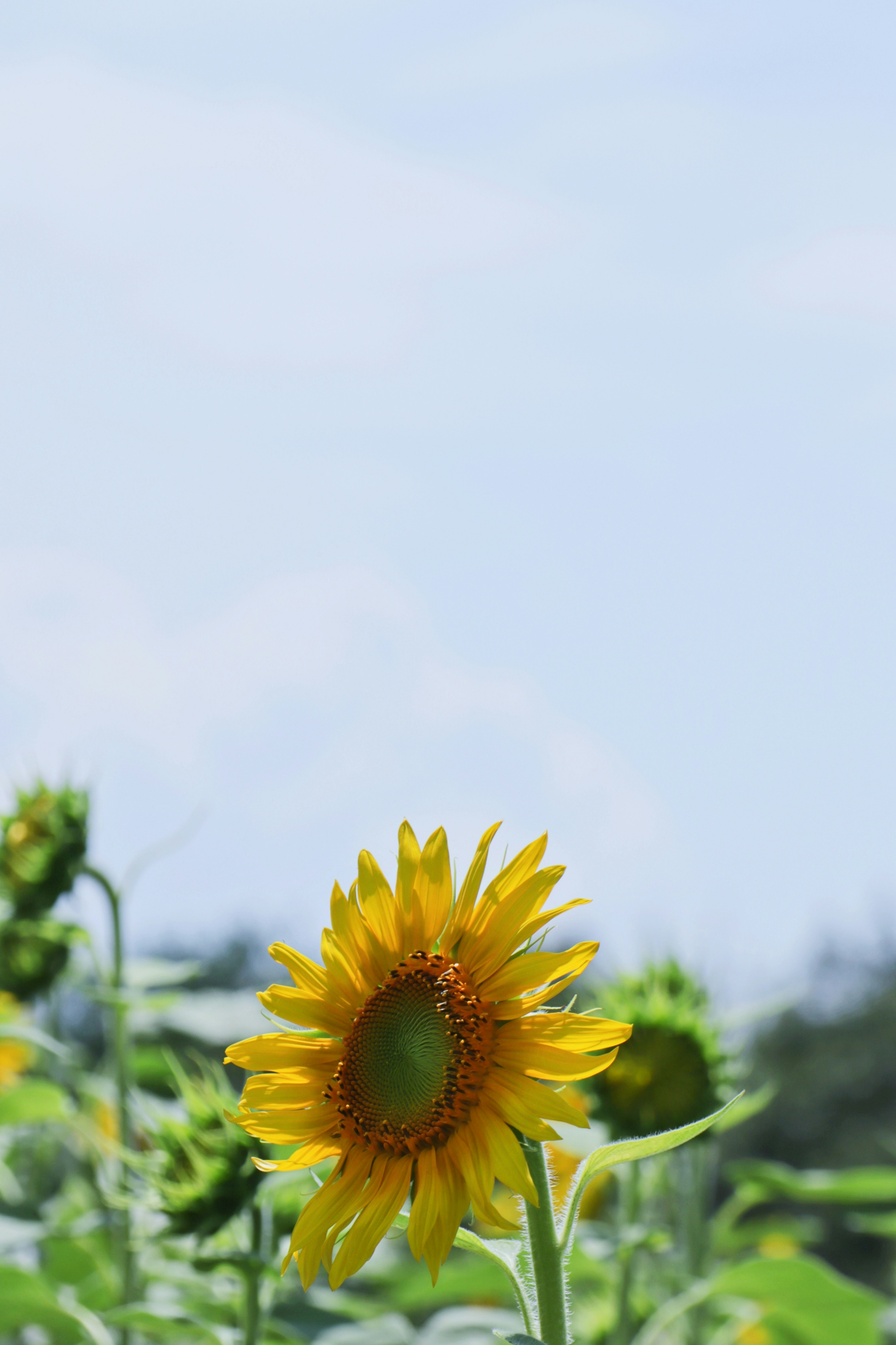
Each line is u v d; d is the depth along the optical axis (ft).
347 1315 6.02
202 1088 5.42
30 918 6.82
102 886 6.89
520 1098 4.18
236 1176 5.16
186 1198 5.14
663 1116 5.53
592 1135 5.57
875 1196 6.45
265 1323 5.50
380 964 4.42
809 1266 5.71
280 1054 4.41
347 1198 4.28
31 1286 5.70
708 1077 5.55
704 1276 6.40
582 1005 6.52
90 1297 6.73
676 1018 5.57
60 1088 6.64
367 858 4.44
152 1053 7.56
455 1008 4.28
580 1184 4.22
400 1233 4.41
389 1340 5.90
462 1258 7.06
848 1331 5.87
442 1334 6.16
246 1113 4.38
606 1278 6.15
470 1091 4.24
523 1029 4.26
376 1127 4.29
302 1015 4.42
